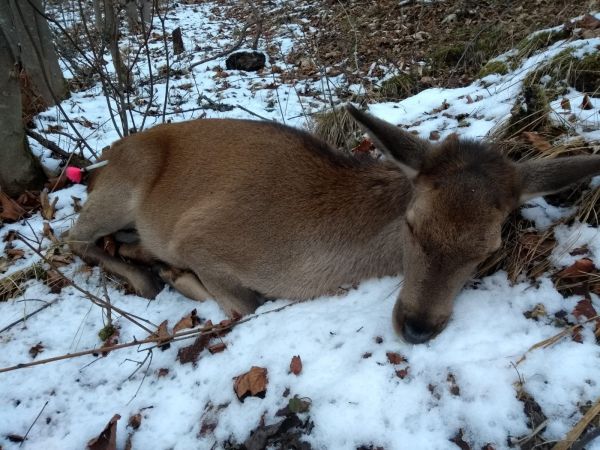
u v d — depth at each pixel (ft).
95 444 2.65
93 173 4.16
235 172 3.36
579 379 2.26
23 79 6.25
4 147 4.33
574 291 2.63
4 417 2.85
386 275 3.11
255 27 10.89
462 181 2.45
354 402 2.41
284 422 2.43
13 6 6.19
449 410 2.30
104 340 3.23
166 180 3.61
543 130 3.51
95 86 7.67
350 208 3.13
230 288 3.41
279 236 3.23
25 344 3.26
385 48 8.13
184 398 2.80
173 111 6.45
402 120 4.92
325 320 2.88
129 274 3.70
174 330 3.21
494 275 2.87
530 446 2.14
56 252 4.01
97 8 8.18
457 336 2.56
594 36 4.97
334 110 4.98
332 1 11.00
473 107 4.58
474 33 7.30
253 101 6.74
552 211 3.06
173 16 14.20
